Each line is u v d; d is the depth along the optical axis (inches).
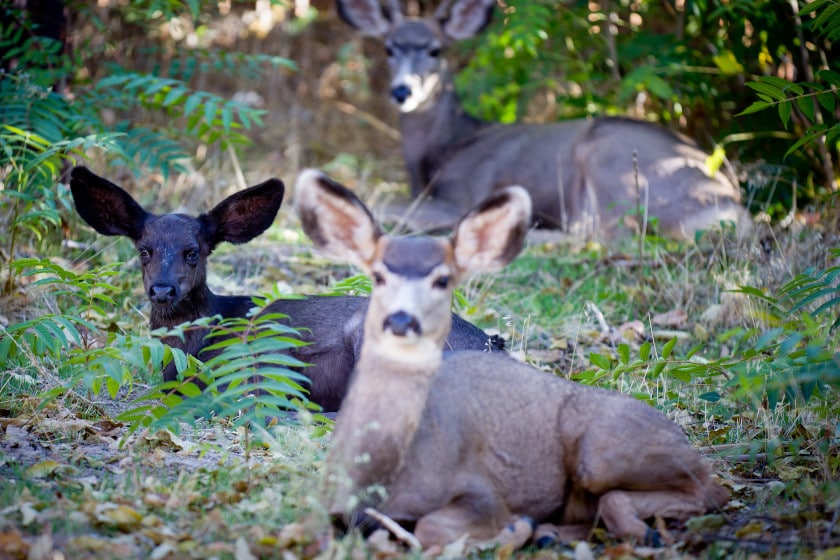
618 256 628.4
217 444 386.0
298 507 319.9
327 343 454.3
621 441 314.5
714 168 680.4
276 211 478.6
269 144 879.1
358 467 302.5
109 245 576.1
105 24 834.8
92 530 301.6
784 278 536.1
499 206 314.7
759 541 305.6
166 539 295.1
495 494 313.7
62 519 301.6
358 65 1000.2
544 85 839.1
